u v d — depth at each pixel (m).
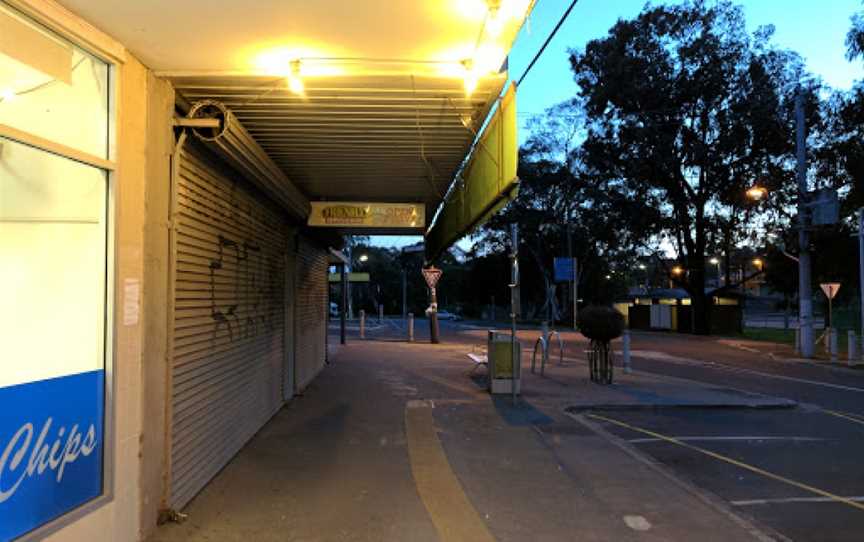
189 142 5.08
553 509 5.18
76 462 3.61
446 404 9.84
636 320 41.50
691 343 26.95
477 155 6.87
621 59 30.61
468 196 7.65
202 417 5.46
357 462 6.35
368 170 8.38
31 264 3.39
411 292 86.50
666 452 7.50
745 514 5.38
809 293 20.81
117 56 3.98
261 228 7.74
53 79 3.55
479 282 57.97
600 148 32.28
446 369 14.45
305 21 3.95
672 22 30.19
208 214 5.60
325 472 5.98
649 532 4.69
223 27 3.96
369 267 87.19
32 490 3.28
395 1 3.71
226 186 6.16
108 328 3.87
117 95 3.99
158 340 4.43
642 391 11.43
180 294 4.93
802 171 21.30
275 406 8.80
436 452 6.79
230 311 6.36
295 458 6.48
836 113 23.27
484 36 4.18
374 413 8.94
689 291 34.47
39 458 3.34
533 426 8.36
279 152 7.43
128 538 4.04
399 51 4.50
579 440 7.62
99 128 3.91
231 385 6.38
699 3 29.92
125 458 3.99
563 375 13.70
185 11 3.69
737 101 29.27
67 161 3.64
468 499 5.32
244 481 5.68
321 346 14.28
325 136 6.73
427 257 13.82
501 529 4.72
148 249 4.31
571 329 41.91
